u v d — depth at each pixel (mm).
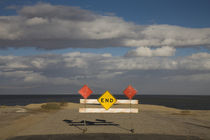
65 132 12148
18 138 10438
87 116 21094
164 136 11148
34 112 25000
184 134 11805
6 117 19719
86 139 10297
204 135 11617
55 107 31016
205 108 54906
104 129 13344
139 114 23516
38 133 11797
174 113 25844
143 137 10852
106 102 13852
